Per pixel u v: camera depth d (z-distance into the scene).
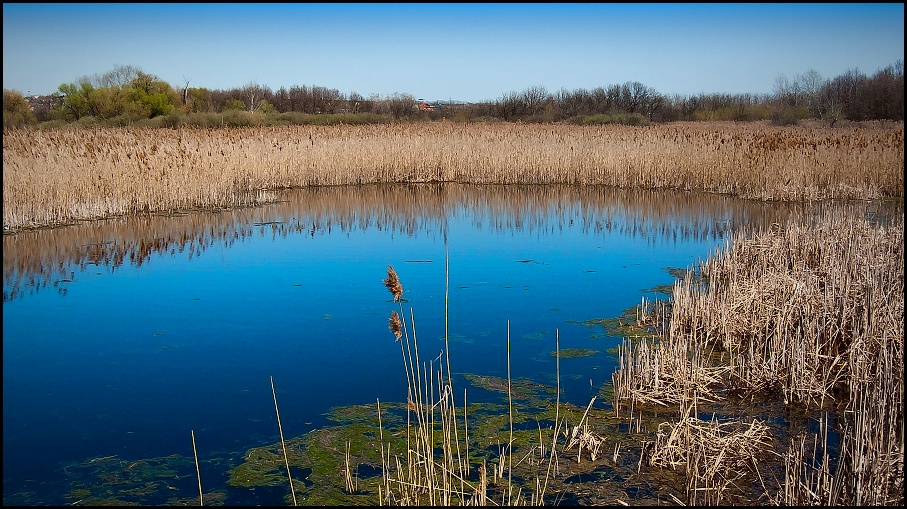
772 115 53.59
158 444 6.89
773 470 6.27
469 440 6.90
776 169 23.12
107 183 19.70
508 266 13.92
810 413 7.35
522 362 8.91
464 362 8.92
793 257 12.30
